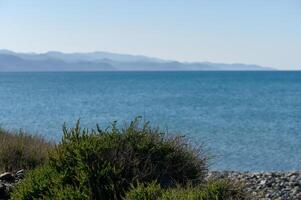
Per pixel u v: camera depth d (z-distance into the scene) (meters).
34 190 8.73
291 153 32.09
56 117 56.59
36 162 12.83
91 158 8.61
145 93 119.88
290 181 15.48
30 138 16.28
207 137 39.78
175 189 7.82
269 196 13.28
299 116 62.25
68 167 8.77
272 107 77.88
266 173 17.30
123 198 7.80
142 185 7.87
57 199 8.14
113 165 8.56
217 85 177.12
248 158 29.62
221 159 28.75
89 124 48.66
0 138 15.18
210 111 69.38
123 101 89.44
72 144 9.02
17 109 68.12
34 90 134.62
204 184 8.30
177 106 78.31
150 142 9.05
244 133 43.69
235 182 8.14
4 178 11.23
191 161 9.19
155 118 57.75
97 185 8.28
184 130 44.75
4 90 134.25
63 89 141.62
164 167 8.84
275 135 42.56
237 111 69.88
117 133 9.16
